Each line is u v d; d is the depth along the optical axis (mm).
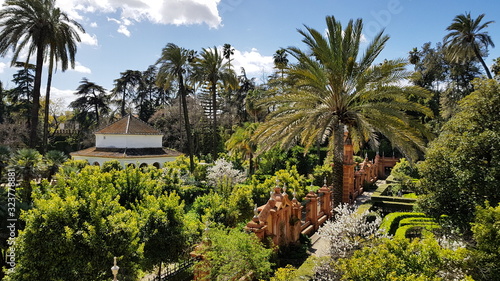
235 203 12805
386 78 13297
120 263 7562
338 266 7129
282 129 13102
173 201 9500
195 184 23500
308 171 32969
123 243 7641
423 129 13336
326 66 13305
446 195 11117
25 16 20141
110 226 7766
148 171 23359
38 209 7500
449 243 8680
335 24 13328
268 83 15672
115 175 16594
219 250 7891
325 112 13562
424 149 12469
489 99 11266
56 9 21219
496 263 6715
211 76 32125
